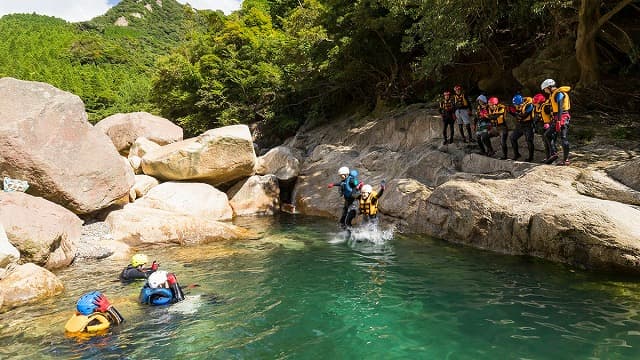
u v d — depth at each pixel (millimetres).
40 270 6836
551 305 5383
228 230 10453
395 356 4262
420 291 6133
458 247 8531
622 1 10070
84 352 4617
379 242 9359
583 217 6727
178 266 8039
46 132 9594
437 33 10969
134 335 5023
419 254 8172
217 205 12922
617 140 9555
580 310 5191
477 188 8680
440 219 9203
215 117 25734
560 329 4691
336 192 13492
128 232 9609
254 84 24078
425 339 4613
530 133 9320
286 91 22766
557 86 12172
